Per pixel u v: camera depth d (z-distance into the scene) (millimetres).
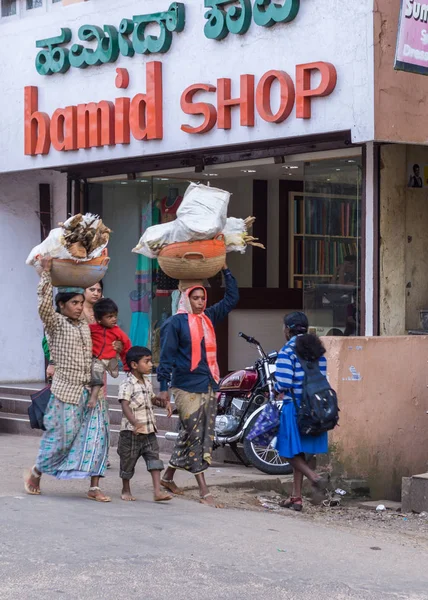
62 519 8922
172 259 10422
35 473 10211
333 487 11914
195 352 10242
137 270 17906
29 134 17078
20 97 17500
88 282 10547
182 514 9516
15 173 18953
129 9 15680
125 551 7828
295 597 6812
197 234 10219
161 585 6965
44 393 9992
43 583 6934
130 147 15516
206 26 14164
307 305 14375
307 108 12883
